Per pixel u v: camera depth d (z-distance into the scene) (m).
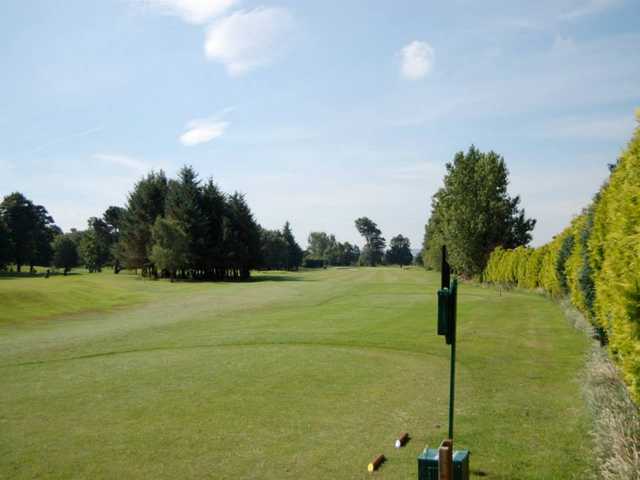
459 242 57.00
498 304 29.47
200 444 7.88
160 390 11.27
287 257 138.38
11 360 15.30
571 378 11.66
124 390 11.35
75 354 16.11
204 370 13.23
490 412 9.22
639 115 8.34
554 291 29.55
